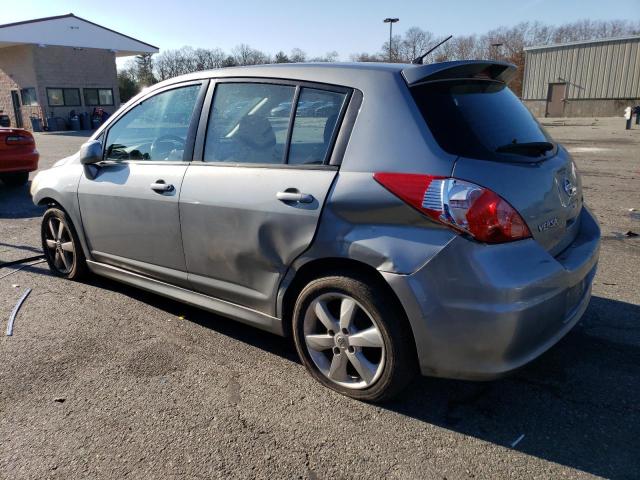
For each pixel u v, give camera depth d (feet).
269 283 9.98
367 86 8.96
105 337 11.97
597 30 239.91
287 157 9.66
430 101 8.60
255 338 11.88
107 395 9.68
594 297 13.48
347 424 8.76
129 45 107.76
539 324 8.02
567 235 9.53
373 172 8.46
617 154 42.93
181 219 11.15
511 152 8.64
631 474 7.52
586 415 8.85
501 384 9.81
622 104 105.09
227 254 10.49
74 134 86.22
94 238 13.78
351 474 7.64
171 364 10.75
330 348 9.48
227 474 7.69
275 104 10.00
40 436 8.58
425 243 7.94
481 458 7.91
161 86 12.37
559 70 111.55
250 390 9.78
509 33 230.68
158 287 12.52
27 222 23.30
